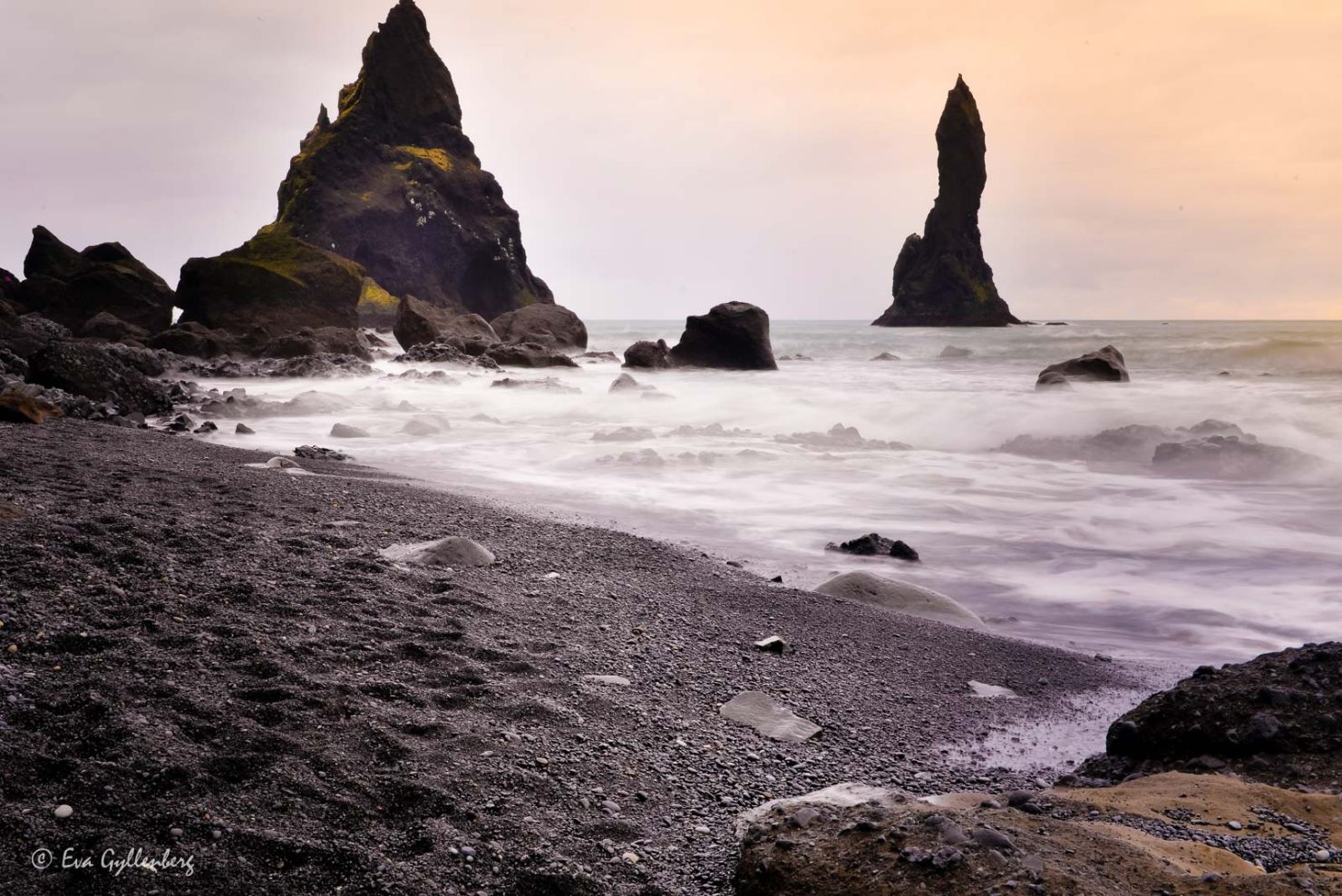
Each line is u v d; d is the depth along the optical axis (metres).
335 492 9.70
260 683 4.50
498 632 5.85
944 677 6.12
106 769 3.54
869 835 3.38
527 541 8.59
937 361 46.09
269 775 3.67
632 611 6.80
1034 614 7.78
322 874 3.17
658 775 4.27
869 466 14.98
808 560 9.14
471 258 78.25
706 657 6.00
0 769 3.45
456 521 9.03
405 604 6.04
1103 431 17.88
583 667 5.50
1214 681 5.14
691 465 14.69
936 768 4.79
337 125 80.06
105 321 37.31
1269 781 4.36
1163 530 10.88
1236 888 2.94
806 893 3.19
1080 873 3.04
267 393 25.48
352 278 44.06
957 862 3.11
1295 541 10.30
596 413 22.98
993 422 20.97
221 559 6.35
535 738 4.40
